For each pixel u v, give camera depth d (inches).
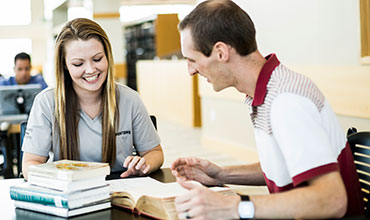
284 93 53.3
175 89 409.7
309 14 171.2
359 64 145.3
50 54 606.5
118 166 88.7
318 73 165.8
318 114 53.1
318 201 48.7
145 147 91.7
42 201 59.6
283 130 51.8
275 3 195.5
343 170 58.3
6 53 757.3
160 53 602.5
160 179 78.0
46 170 59.9
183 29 58.1
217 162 232.4
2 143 163.3
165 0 643.5
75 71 78.7
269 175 58.9
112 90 84.7
